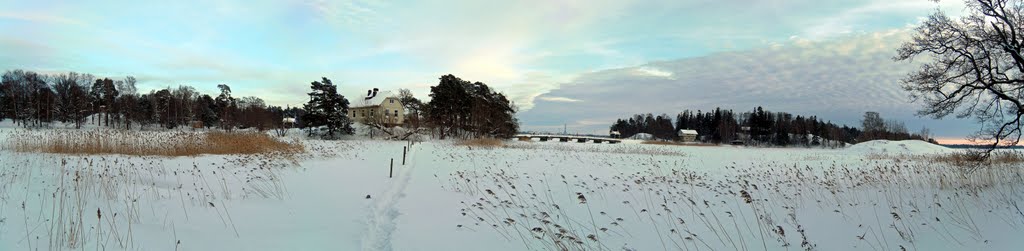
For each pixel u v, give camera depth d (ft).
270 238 21.54
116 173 35.96
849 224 24.99
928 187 36.68
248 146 68.03
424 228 23.82
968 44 42.11
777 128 318.24
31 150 51.62
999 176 39.45
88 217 21.52
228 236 21.33
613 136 367.45
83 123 243.19
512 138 235.61
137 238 19.29
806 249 19.89
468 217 26.53
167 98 252.83
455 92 189.16
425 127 180.96
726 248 20.61
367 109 226.99
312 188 36.68
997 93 40.32
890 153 128.47
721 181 43.93
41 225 19.34
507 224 24.38
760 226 24.49
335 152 76.07
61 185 26.68
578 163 63.67
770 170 59.16
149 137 68.64
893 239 22.13
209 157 55.21
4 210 20.45
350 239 22.09
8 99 215.31
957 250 20.39
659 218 26.45
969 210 27.30
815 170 59.31
